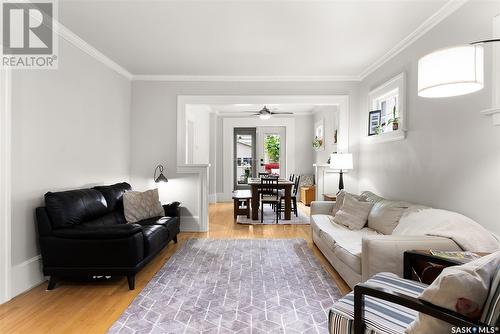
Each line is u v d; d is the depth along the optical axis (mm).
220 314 2156
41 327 1974
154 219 3604
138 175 4750
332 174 4953
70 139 3174
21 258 2506
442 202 2699
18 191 2482
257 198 5617
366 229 3271
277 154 8609
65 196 2705
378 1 2531
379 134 3922
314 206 4133
